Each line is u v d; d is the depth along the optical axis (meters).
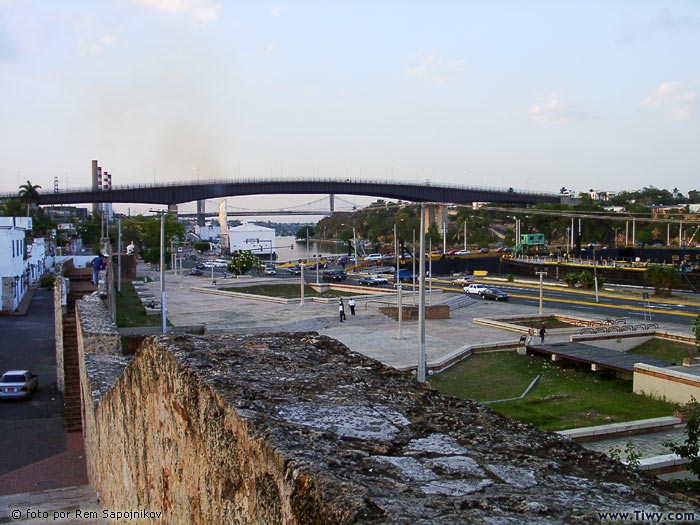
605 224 121.19
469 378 23.03
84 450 16.30
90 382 12.18
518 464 2.97
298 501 2.67
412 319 36.22
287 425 3.33
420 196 133.25
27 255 54.25
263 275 76.69
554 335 30.84
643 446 15.34
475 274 77.38
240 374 4.38
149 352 5.77
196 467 4.33
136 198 120.44
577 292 55.84
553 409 19.23
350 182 128.00
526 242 92.44
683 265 69.50
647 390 20.83
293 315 36.28
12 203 99.25
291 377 4.38
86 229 116.25
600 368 23.66
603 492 2.66
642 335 30.16
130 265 63.00
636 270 66.62
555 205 125.38
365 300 43.47
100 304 20.28
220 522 3.82
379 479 2.68
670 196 179.62
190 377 4.43
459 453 3.08
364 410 3.72
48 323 38.25
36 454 16.11
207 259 129.62
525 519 2.29
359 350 26.47
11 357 28.45
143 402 6.09
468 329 32.78
